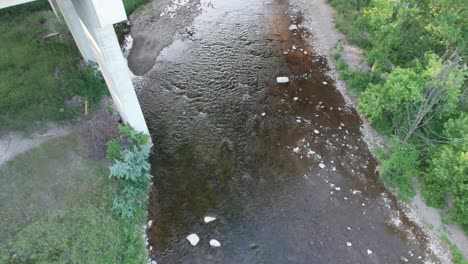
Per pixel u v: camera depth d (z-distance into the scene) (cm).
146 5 2783
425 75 1545
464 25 1816
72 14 1886
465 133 1461
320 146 1830
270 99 2073
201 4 2825
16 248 1323
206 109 2014
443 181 1505
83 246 1354
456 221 1466
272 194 1638
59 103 1917
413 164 1622
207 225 1529
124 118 1750
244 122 1945
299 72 2244
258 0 2873
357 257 1423
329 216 1555
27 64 2139
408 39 2053
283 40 2483
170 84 2167
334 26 2541
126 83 1497
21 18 2545
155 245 1463
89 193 1520
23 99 1897
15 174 1584
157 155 1788
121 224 1465
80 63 2195
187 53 2391
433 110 1648
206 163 1756
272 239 1487
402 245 1458
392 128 1827
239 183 1678
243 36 2525
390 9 1825
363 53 2303
